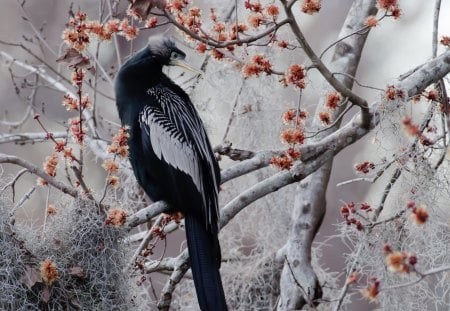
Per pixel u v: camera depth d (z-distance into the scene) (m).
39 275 10.16
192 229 11.08
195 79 13.77
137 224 10.95
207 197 11.12
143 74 11.77
